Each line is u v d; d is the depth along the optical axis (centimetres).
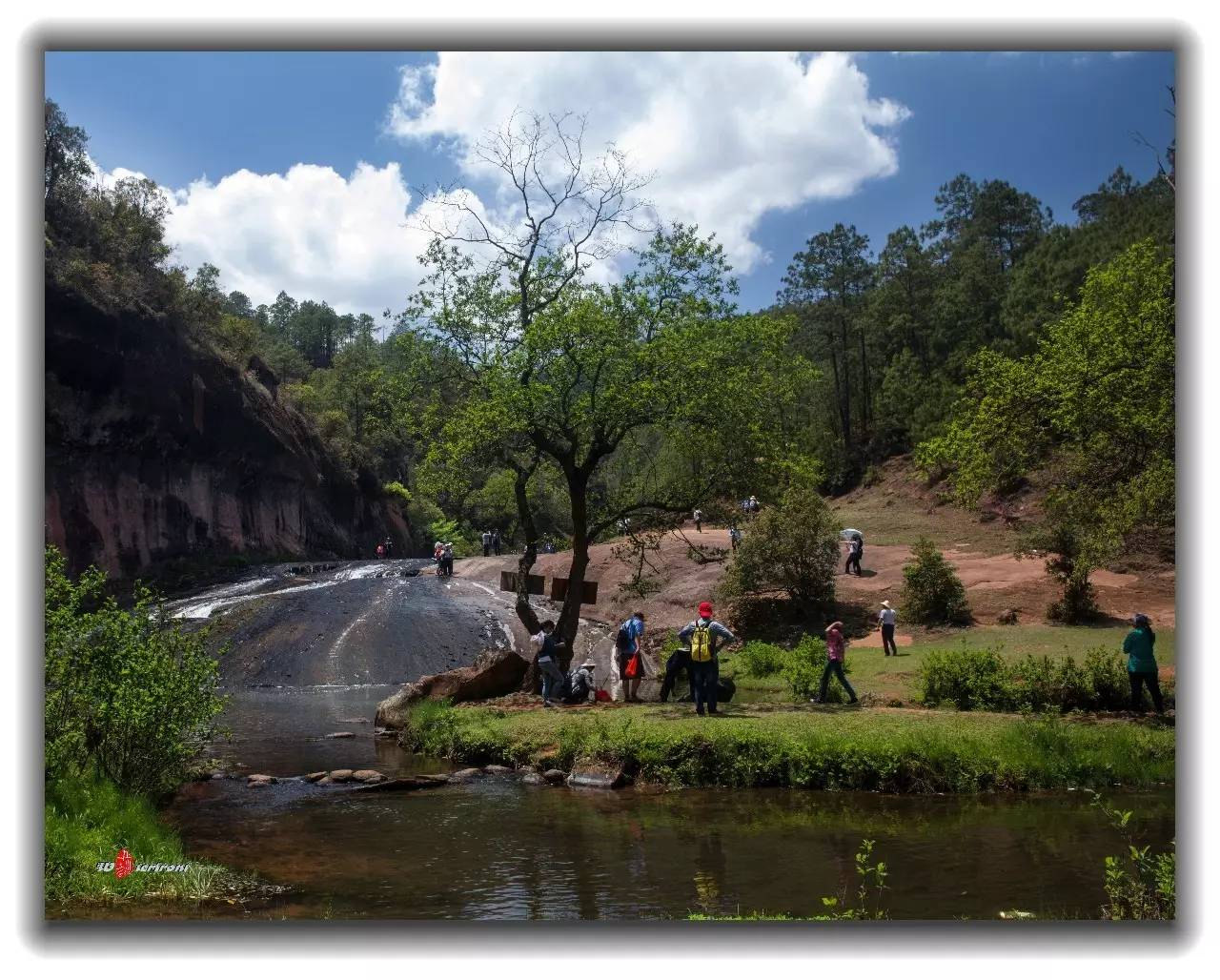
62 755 883
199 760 1380
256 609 3191
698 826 982
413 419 2020
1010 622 2531
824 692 1723
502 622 3139
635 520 2109
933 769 1161
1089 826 958
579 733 1346
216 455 5516
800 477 1997
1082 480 1756
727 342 1859
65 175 4859
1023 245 7469
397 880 781
